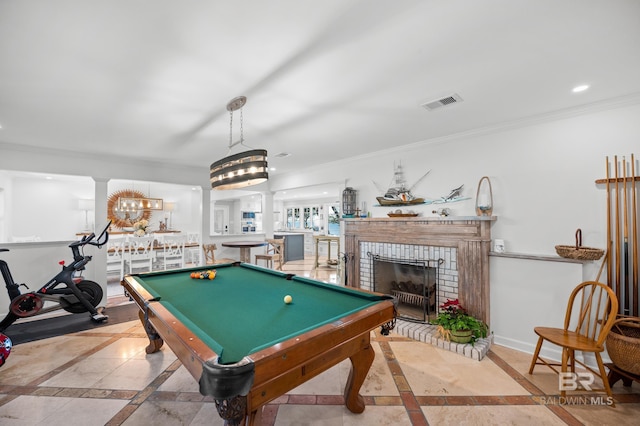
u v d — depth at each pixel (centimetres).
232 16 148
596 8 144
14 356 285
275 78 214
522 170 308
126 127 322
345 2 139
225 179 260
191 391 225
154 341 288
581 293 267
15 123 307
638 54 186
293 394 222
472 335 300
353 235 453
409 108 274
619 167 256
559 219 286
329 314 186
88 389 228
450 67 202
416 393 224
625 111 253
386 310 192
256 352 121
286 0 138
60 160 430
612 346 221
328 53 183
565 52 184
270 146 413
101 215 466
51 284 366
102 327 365
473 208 343
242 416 115
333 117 296
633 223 249
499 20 153
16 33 159
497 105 268
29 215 627
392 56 187
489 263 320
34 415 197
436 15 149
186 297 224
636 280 247
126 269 602
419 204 395
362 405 201
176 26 156
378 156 447
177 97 244
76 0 135
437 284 360
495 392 226
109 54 182
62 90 230
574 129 278
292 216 1226
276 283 271
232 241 652
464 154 352
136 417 195
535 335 290
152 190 869
